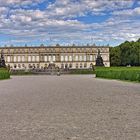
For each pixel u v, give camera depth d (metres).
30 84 48.88
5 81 62.22
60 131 11.43
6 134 10.99
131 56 174.38
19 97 25.50
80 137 10.40
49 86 42.62
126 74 58.91
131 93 28.52
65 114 15.57
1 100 22.92
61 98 24.33
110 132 11.12
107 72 73.62
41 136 10.63
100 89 34.88
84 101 21.80
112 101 21.53
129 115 14.90
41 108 18.00
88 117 14.52
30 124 12.86
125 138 10.14
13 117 14.70
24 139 10.21
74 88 37.47
